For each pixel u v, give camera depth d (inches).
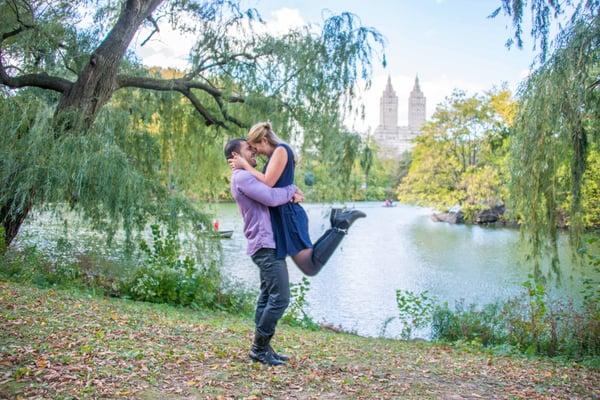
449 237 1154.7
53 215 350.3
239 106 514.9
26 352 139.6
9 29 418.3
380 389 145.7
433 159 1615.4
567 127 277.6
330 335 307.4
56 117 370.9
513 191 306.8
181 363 148.6
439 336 351.9
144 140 479.8
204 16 489.1
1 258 330.6
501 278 667.4
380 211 2193.7
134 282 350.6
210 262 391.5
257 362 155.7
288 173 143.4
